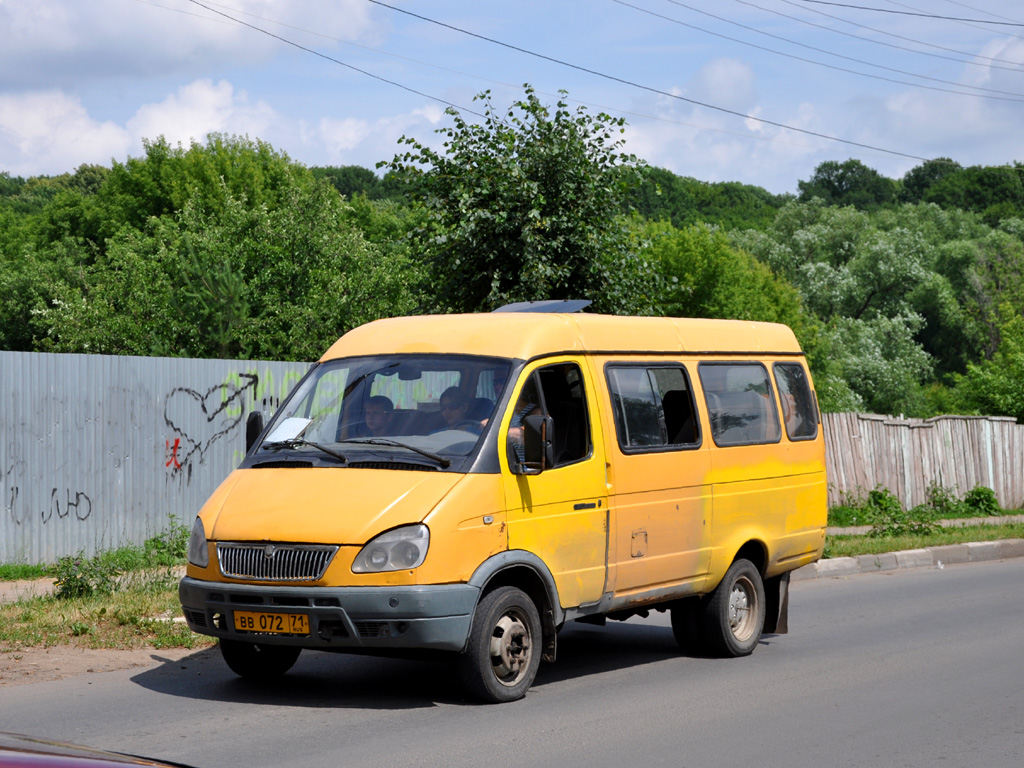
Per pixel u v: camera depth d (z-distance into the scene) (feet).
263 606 29.63
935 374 327.26
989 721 31.09
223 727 28.55
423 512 29.60
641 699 33.24
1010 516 100.89
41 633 39.45
